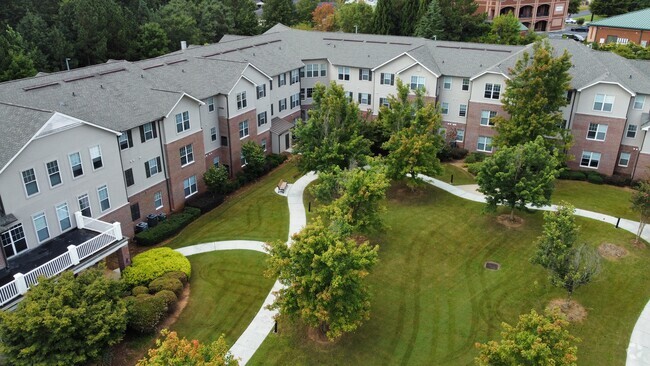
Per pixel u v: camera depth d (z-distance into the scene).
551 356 18.50
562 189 43.62
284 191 44.00
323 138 41.41
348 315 23.53
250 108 46.88
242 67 45.56
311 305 22.78
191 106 39.44
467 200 41.88
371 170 33.78
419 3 76.44
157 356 17.28
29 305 20.94
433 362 24.53
